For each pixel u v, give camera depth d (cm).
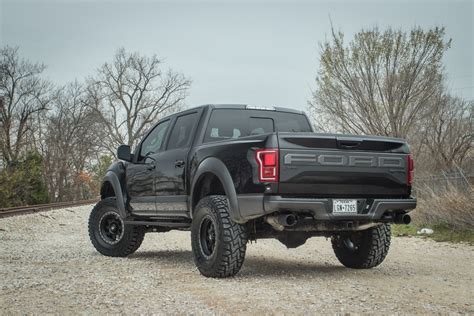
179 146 777
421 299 534
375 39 2006
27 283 614
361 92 2008
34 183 3147
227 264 633
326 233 703
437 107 2038
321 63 2078
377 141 641
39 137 5294
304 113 833
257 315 460
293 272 707
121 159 866
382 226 714
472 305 511
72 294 551
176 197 752
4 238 1236
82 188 5941
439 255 905
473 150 2102
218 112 756
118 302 512
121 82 6669
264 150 597
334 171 612
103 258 869
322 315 459
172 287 591
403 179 655
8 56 4728
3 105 4588
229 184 628
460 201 1225
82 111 5738
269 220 612
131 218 873
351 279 648
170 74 6831
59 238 1240
